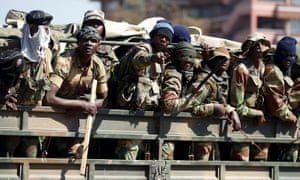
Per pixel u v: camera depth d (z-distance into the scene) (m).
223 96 17.78
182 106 17.19
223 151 18.80
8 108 15.88
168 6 85.94
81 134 16.48
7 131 15.86
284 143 18.81
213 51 17.58
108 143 17.98
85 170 16.39
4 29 17.52
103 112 16.72
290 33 107.00
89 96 16.94
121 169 16.75
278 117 18.47
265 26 108.31
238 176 17.94
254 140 18.23
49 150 17.16
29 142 16.27
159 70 16.92
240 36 109.44
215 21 110.12
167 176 17.08
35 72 16.16
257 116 18.12
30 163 16.02
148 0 88.19
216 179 17.61
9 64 15.60
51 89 16.23
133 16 98.88
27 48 16.09
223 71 17.73
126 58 17.08
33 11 16.16
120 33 18.73
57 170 16.25
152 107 17.19
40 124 16.22
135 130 17.02
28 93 16.09
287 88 18.56
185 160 17.48
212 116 17.70
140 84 16.81
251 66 18.23
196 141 17.67
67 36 18.11
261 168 18.20
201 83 17.19
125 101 16.88
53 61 16.55
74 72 16.58
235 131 18.03
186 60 17.28
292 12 107.31
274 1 107.62
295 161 18.98
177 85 17.20
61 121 16.38
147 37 19.17
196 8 110.62
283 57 18.50
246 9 106.75
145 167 16.98
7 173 15.91
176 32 18.27
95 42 16.47
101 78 16.84
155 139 17.14
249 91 18.22
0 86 15.76
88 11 17.89
